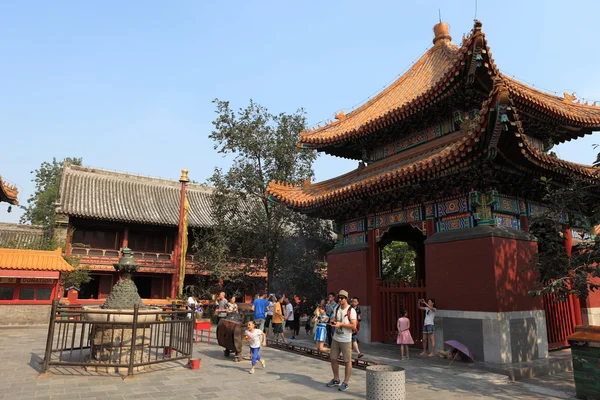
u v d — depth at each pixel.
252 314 20.59
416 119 18.47
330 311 16.11
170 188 48.59
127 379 10.63
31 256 24.33
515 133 12.53
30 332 21.02
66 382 10.27
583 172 14.99
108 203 41.88
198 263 32.75
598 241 11.73
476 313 13.79
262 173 29.72
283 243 30.00
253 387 10.23
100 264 39.47
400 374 8.11
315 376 11.63
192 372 11.82
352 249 19.61
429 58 23.22
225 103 29.77
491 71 14.77
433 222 16.27
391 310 18.23
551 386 11.16
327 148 23.16
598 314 18.27
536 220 12.58
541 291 11.29
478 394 10.07
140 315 12.25
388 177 15.63
